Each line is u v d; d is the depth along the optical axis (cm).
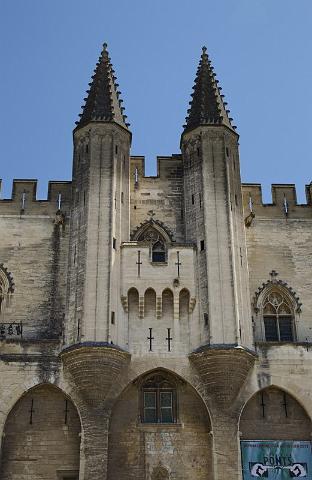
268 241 4497
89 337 3784
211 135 4481
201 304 3981
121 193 4294
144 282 4025
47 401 3872
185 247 4134
